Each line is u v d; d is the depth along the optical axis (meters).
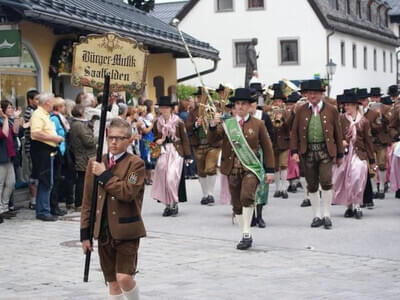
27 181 14.73
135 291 6.25
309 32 45.44
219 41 46.59
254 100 10.68
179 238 11.25
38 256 9.79
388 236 11.34
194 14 46.94
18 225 12.25
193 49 22.33
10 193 12.59
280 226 12.33
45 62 16.56
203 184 15.22
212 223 12.73
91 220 6.17
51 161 12.80
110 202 6.12
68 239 11.04
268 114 15.15
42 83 16.45
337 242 10.87
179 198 13.66
